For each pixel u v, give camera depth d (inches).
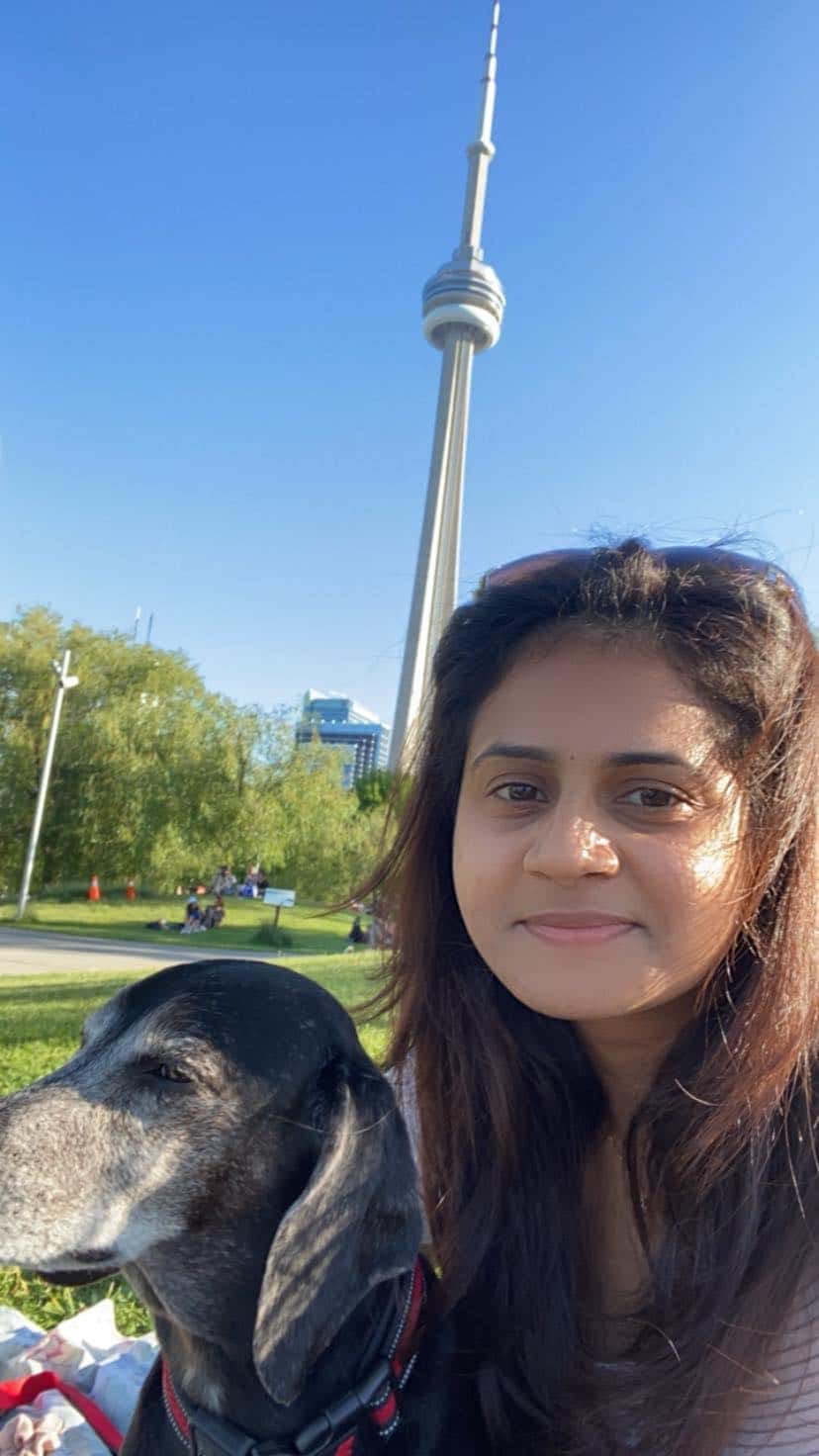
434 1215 21.8
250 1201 19.7
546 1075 19.7
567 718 16.6
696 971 16.6
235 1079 19.8
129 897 318.3
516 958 17.2
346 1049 20.7
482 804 17.9
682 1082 17.4
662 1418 16.5
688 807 16.2
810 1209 16.6
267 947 222.1
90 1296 35.6
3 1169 18.6
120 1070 20.4
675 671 16.6
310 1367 17.8
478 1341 19.6
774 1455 16.2
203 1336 19.5
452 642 20.0
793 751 17.0
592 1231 19.9
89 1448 25.6
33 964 155.0
